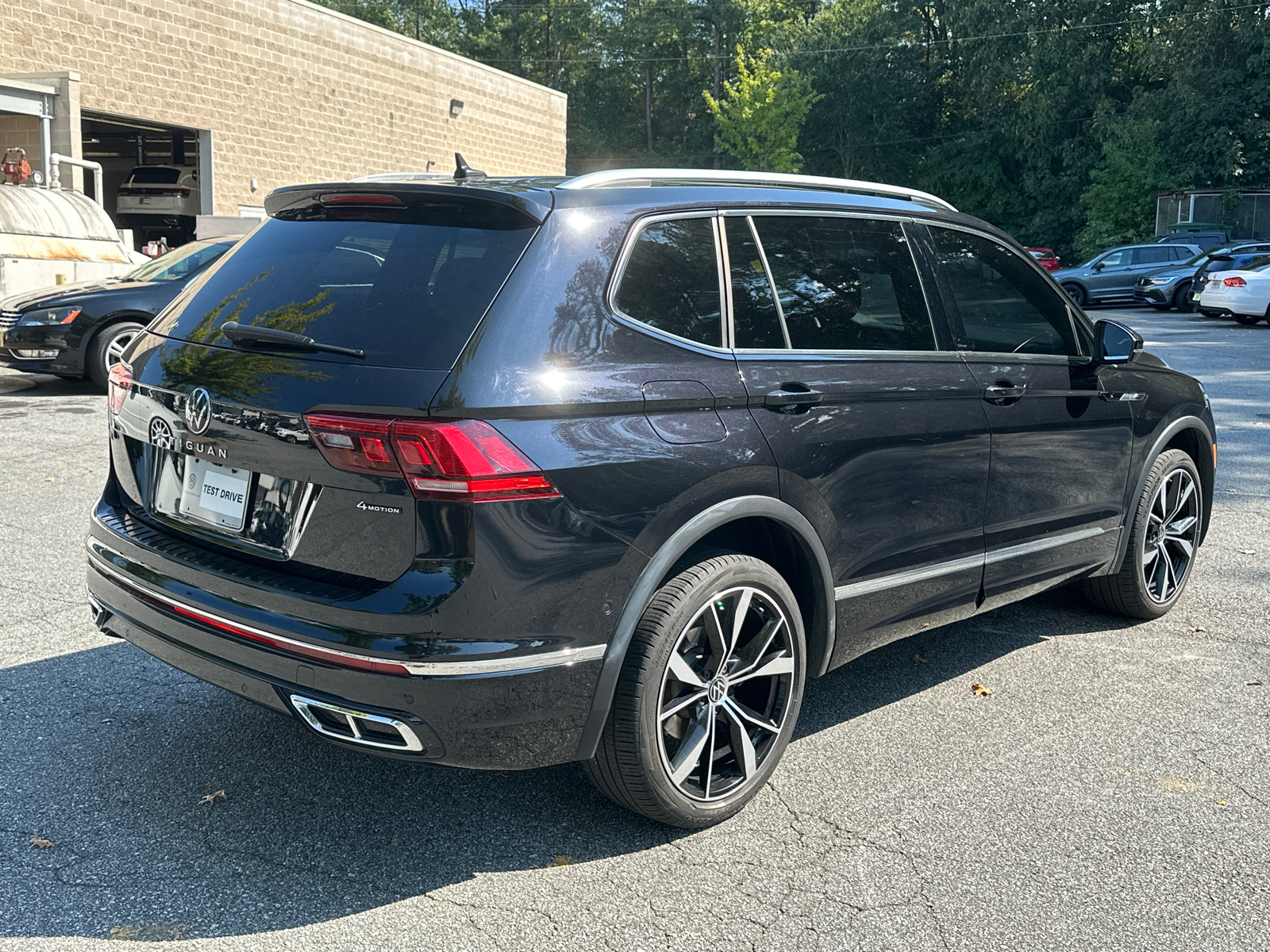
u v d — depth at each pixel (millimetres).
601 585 2771
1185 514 5234
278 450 2746
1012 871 2979
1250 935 2715
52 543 5742
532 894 2816
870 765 3604
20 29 17703
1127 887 2914
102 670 4172
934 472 3664
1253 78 42062
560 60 74125
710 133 70562
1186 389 5090
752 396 3117
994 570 4027
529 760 2783
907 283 3746
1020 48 48562
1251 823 3266
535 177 3229
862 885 2895
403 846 3033
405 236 2975
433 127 27453
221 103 21500
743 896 2828
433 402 2553
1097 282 27875
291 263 3086
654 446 2859
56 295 10594
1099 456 4473
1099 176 42219
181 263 11102
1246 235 37188
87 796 3246
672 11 71875
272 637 2721
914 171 58125
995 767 3598
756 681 3355
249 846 3004
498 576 2602
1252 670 4500
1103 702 4156
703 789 3133
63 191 14375
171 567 2988
